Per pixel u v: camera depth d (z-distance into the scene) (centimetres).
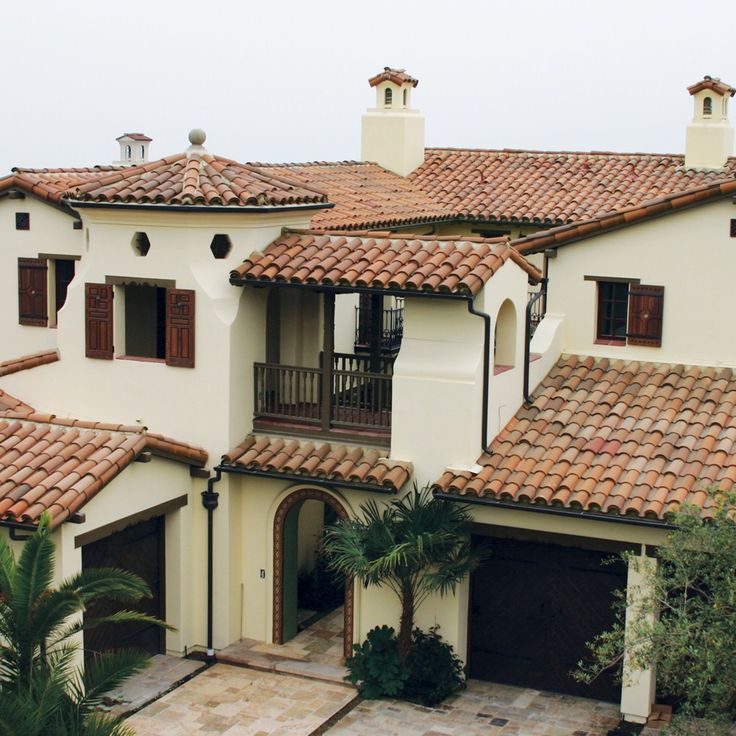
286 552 2070
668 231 2072
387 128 3173
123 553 1941
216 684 1939
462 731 1781
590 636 1891
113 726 1359
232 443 2033
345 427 2025
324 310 2006
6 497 1717
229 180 2058
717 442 1873
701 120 3052
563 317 2175
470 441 1891
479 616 1956
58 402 2139
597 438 1914
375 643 1917
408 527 1848
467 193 3038
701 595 1730
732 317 2042
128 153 3177
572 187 3020
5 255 2566
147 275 2042
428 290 1862
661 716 1788
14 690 1354
